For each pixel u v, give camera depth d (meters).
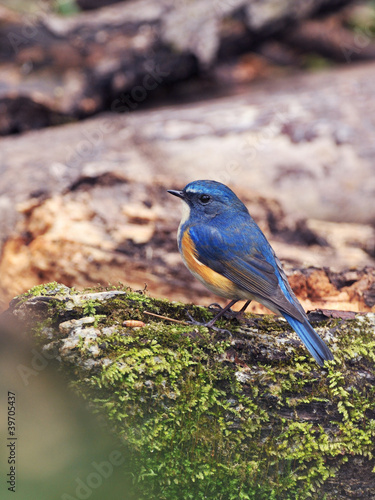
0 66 16.70
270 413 6.97
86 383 6.73
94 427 6.78
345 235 13.31
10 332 6.93
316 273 9.80
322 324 7.60
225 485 6.95
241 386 6.95
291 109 15.20
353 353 7.21
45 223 11.70
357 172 13.94
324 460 7.00
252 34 19.61
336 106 15.21
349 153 14.01
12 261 11.55
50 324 6.93
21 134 16.19
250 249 8.05
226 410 6.91
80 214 11.82
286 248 12.40
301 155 14.07
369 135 14.40
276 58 20.56
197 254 8.16
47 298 7.01
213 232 8.11
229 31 19.14
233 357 7.06
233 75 19.55
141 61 17.14
